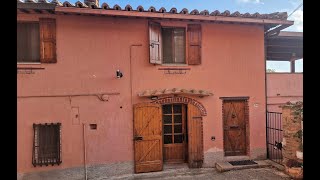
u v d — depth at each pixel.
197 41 7.49
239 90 7.77
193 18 7.02
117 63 7.03
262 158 7.85
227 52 7.71
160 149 7.21
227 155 7.82
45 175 6.55
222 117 7.64
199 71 7.52
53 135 6.74
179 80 7.39
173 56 7.61
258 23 7.51
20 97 6.52
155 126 7.20
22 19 6.57
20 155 6.46
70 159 6.72
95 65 6.91
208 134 7.52
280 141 7.78
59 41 6.71
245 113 7.90
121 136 7.02
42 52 6.63
